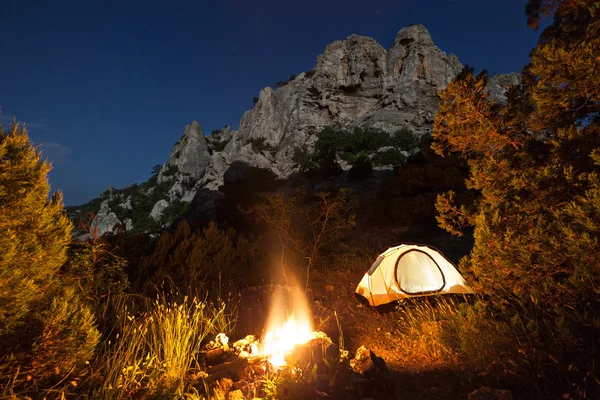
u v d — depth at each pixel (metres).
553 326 3.53
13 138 2.86
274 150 75.75
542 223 3.77
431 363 4.21
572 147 4.16
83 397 2.98
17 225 2.83
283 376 3.23
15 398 2.45
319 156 52.25
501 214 4.04
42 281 3.00
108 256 5.98
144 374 3.27
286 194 36.53
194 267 7.55
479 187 5.00
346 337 5.25
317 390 3.02
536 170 4.34
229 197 28.31
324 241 10.03
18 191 2.78
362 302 6.73
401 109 63.59
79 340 2.95
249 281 8.39
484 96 5.19
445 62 67.75
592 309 3.24
